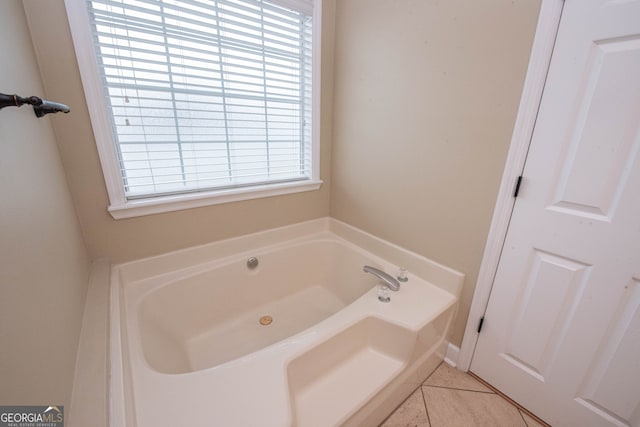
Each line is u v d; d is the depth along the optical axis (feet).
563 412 3.59
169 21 3.90
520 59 3.18
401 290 4.52
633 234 2.76
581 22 2.72
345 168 6.10
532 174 3.35
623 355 3.01
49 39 3.19
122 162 4.09
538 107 3.16
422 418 3.87
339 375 3.60
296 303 6.04
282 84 5.34
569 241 3.20
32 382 1.46
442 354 4.64
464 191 4.05
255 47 4.76
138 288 4.33
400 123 4.74
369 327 3.93
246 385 2.69
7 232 1.52
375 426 3.70
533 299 3.62
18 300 1.50
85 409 1.94
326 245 6.42
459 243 4.26
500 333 4.04
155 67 3.96
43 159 2.62
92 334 2.71
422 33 4.09
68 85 3.41
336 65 5.70
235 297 5.36
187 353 4.55
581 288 3.20
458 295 4.35
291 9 4.94
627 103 2.61
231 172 5.15
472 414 3.93
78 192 3.77
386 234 5.47
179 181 4.62
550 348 3.57
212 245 5.16
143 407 2.42
